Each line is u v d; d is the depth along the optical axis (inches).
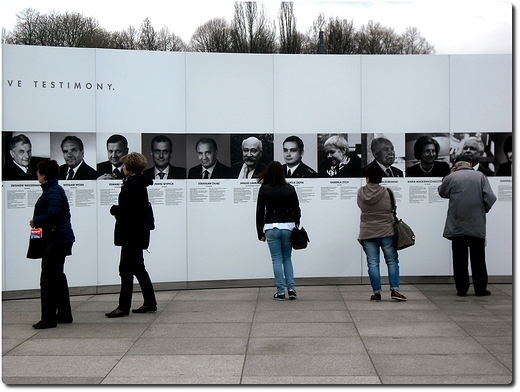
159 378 190.7
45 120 316.2
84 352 220.7
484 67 348.5
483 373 193.3
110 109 325.7
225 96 337.7
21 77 312.5
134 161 275.9
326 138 344.5
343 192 345.4
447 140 348.5
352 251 347.6
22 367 203.6
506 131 349.1
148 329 253.9
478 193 311.7
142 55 329.4
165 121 332.5
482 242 316.2
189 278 337.1
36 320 272.8
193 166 335.9
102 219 327.3
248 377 190.7
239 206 340.2
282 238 308.7
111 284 330.6
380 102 346.6
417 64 347.3
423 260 349.4
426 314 277.1
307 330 249.6
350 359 209.2
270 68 340.8
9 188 311.7
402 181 347.9
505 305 296.0
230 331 249.3
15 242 314.0
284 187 307.1
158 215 333.1
